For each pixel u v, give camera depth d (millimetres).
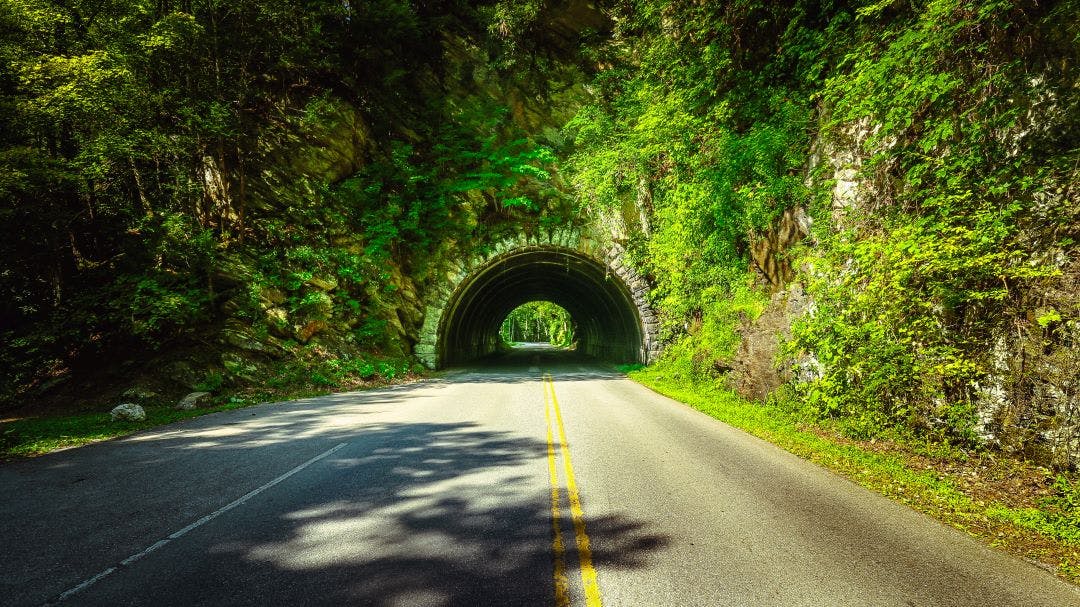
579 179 20516
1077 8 5270
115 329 14250
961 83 6090
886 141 7844
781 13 10742
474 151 24719
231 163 19094
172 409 11500
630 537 4035
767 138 10562
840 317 7797
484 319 41688
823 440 7641
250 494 5203
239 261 17422
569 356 41188
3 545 3930
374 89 23453
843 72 8828
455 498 5027
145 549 3846
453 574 3402
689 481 5594
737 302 12914
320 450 7180
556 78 26109
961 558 3689
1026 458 5434
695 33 13234
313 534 4133
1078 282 5039
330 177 21625
